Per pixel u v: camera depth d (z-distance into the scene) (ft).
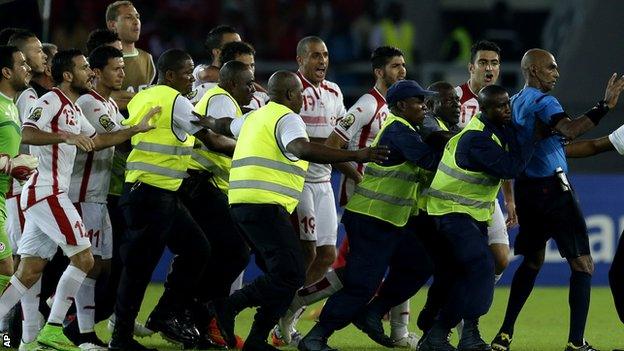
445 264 102.94
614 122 184.44
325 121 117.19
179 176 100.58
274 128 93.20
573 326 100.01
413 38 239.30
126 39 119.24
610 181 171.53
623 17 207.00
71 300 98.02
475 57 112.37
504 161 93.86
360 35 232.32
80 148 94.89
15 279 97.96
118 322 99.76
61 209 96.78
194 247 103.91
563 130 96.07
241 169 94.48
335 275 106.22
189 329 106.01
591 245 171.01
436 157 93.97
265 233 93.50
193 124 98.78
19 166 91.71
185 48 230.07
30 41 105.50
